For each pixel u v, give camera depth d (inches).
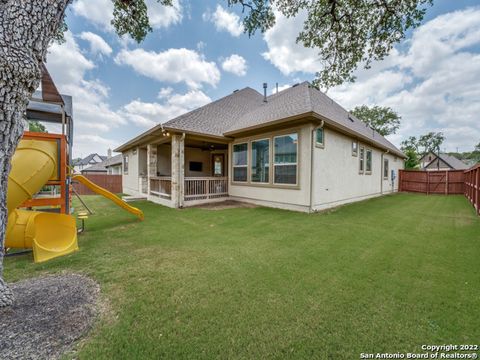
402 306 84.7
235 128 343.3
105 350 63.1
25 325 72.1
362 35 199.8
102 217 256.1
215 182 371.9
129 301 88.1
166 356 61.6
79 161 1747.0
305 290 96.6
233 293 94.3
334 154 321.1
